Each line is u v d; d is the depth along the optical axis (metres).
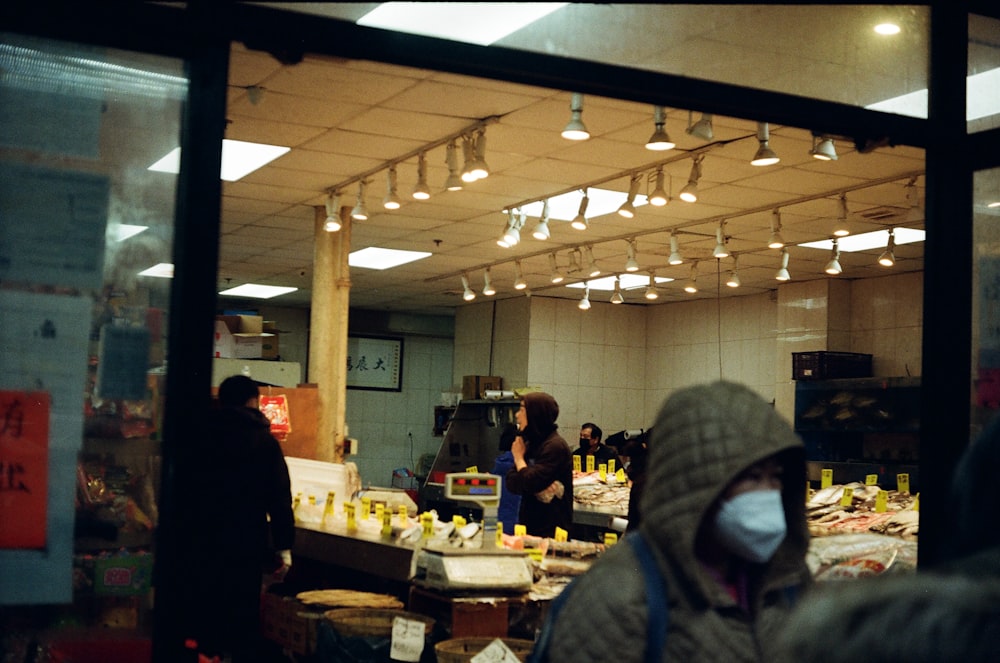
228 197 9.79
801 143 7.26
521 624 4.69
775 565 1.89
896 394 11.60
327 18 2.35
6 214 2.15
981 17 3.10
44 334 2.15
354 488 6.97
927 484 2.96
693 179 7.59
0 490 2.11
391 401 19.20
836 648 0.83
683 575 1.77
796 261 12.09
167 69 2.24
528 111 6.79
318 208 10.12
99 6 2.17
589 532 9.57
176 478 2.16
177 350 2.19
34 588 2.12
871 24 2.94
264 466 4.92
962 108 3.05
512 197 9.40
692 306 15.82
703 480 1.74
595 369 16.19
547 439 6.47
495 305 16.66
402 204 9.86
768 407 1.81
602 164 8.09
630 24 2.65
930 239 3.03
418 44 2.44
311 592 5.47
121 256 2.20
